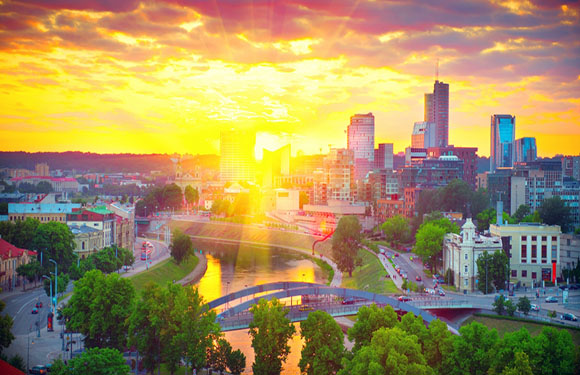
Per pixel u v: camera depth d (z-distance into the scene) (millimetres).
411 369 169375
